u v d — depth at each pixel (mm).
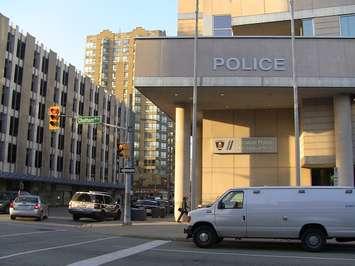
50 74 71812
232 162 36156
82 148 82938
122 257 13883
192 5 39438
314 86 29875
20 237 19047
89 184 82938
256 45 30484
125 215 28375
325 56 30156
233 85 30156
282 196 17422
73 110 79938
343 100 31312
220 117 36875
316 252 16641
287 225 17156
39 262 12289
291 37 28766
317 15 33500
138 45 31016
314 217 17031
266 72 30172
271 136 35906
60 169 75625
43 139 70062
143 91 31844
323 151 31656
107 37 135250
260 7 35031
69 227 26703
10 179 61406
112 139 97562
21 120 64062
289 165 35250
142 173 137000
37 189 69375
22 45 64875
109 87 111500
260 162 35719
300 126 34375
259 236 17375
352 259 14422
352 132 31484
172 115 40594
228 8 37125
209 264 12859
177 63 30641
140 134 139250
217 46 30672
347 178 30297
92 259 13219
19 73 64125
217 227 17562
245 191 17734
